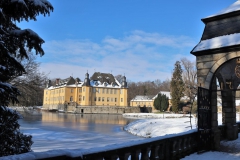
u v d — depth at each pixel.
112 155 4.84
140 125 27.45
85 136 22.02
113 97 84.94
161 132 22.30
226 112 13.19
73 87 85.00
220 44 9.89
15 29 5.40
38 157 3.48
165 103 72.38
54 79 107.19
